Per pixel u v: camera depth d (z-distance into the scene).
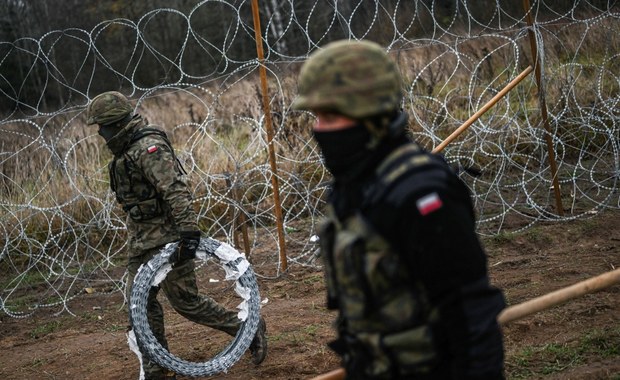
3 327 6.85
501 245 7.59
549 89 9.57
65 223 8.40
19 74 14.16
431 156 2.18
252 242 8.44
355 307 2.15
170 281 4.90
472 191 8.20
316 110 2.18
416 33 11.97
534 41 7.67
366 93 2.11
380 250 2.08
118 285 7.68
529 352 4.98
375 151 2.14
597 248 7.29
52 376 5.59
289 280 7.21
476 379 2.06
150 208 4.79
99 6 15.78
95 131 9.31
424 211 2.03
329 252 2.22
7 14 15.11
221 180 8.79
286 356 5.47
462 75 10.07
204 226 8.80
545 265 6.92
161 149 4.71
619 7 10.07
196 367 4.87
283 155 9.02
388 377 2.17
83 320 6.86
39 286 7.86
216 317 5.04
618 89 9.58
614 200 8.52
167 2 15.51
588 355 4.88
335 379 2.71
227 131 10.01
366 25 12.39
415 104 9.05
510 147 9.08
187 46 15.12
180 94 11.24
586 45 9.94
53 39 15.05
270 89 9.68
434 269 2.03
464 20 11.97
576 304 5.73
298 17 14.77
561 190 9.03
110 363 5.73
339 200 2.19
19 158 8.53
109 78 14.80
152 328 5.04
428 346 2.11
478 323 2.06
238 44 15.12
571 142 9.68
